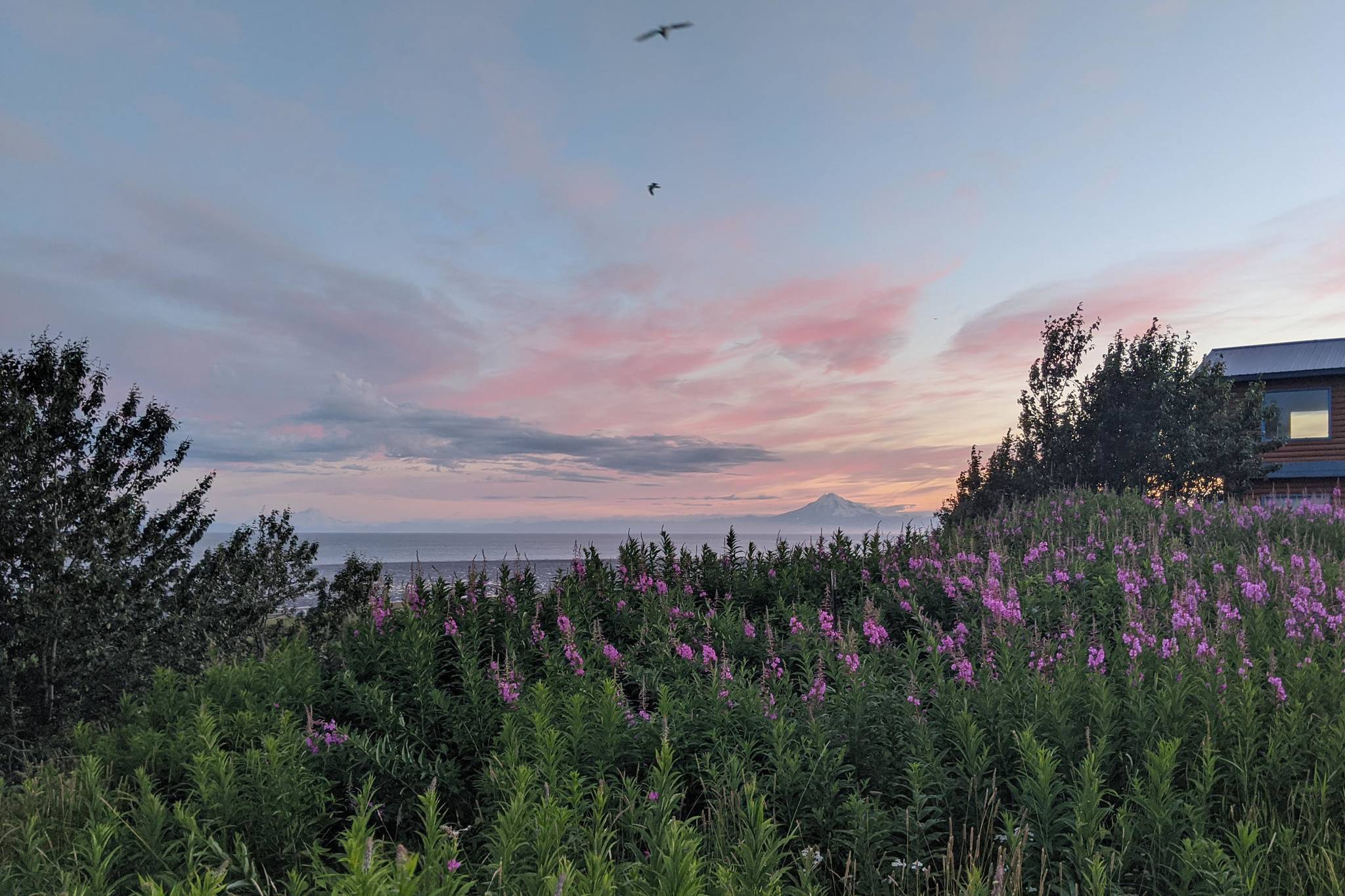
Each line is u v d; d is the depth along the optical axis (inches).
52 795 250.8
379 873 129.9
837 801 222.4
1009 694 259.0
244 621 646.5
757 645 378.9
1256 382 1006.4
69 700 508.7
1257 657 289.0
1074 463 989.2
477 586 425.1
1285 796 216.1
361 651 366.3
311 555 733.9
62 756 421.7
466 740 275.9
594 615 413.4
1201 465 918.4
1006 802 223.5
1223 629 310.0
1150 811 191.2
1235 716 230.7
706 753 247.3
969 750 226.2
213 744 250.7
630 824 200.2
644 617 411.2
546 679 325.4
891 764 240.7
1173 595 387.5
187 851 190.1
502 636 382.6
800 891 166.7
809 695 279.6
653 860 168.2
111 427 573.6
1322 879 173.6
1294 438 1125.7
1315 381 1123.3
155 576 589.9
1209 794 216.7
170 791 250.2
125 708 327.6
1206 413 939.3
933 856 199.0
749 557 498.6
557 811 177.0
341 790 248.2
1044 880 183.5
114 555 547.2
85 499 524.4
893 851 203.8
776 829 189.3
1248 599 369.4
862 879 192.7
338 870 201.0
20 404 504.4
